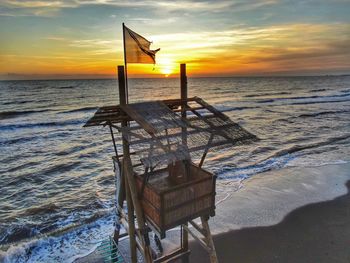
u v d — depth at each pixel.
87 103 46.31
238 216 9.62
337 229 8.71
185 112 5.77
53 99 51.53
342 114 32.72
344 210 9.91
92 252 7.86
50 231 9.08
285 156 17.05
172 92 73.44
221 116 5.88
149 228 5.42
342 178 12.93
